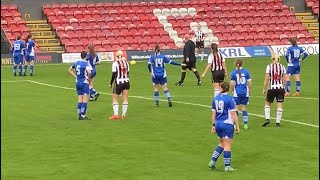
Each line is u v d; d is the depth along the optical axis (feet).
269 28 433.89
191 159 146.20
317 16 449.06
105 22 414.41
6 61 368.07
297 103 227.20
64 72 332.80
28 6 413.59
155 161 144.46
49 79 303.27
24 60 320.70
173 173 134.21
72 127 183.83
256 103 226.99
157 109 214.69
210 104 225.15
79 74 194.18
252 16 440.86
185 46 277.85
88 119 196.03
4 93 256.52
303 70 337.52
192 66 280.51
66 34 398.83
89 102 230.48
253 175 132.26
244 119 179.73
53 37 399.24
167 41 409.90
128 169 137.69
